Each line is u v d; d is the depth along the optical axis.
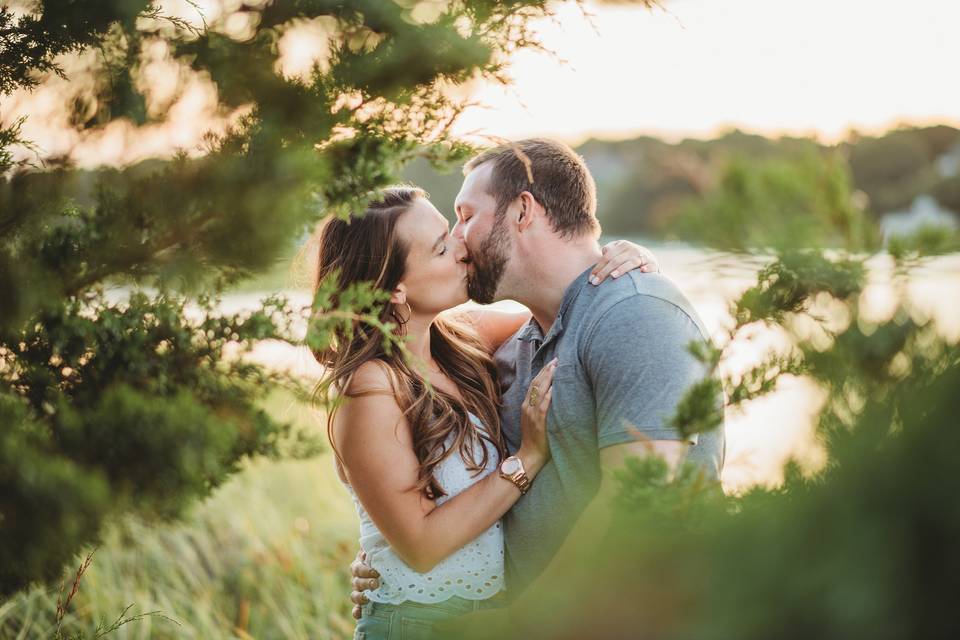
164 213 1.37
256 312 1.54
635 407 2.14
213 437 1.34
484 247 2.55
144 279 1.46
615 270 2.38
